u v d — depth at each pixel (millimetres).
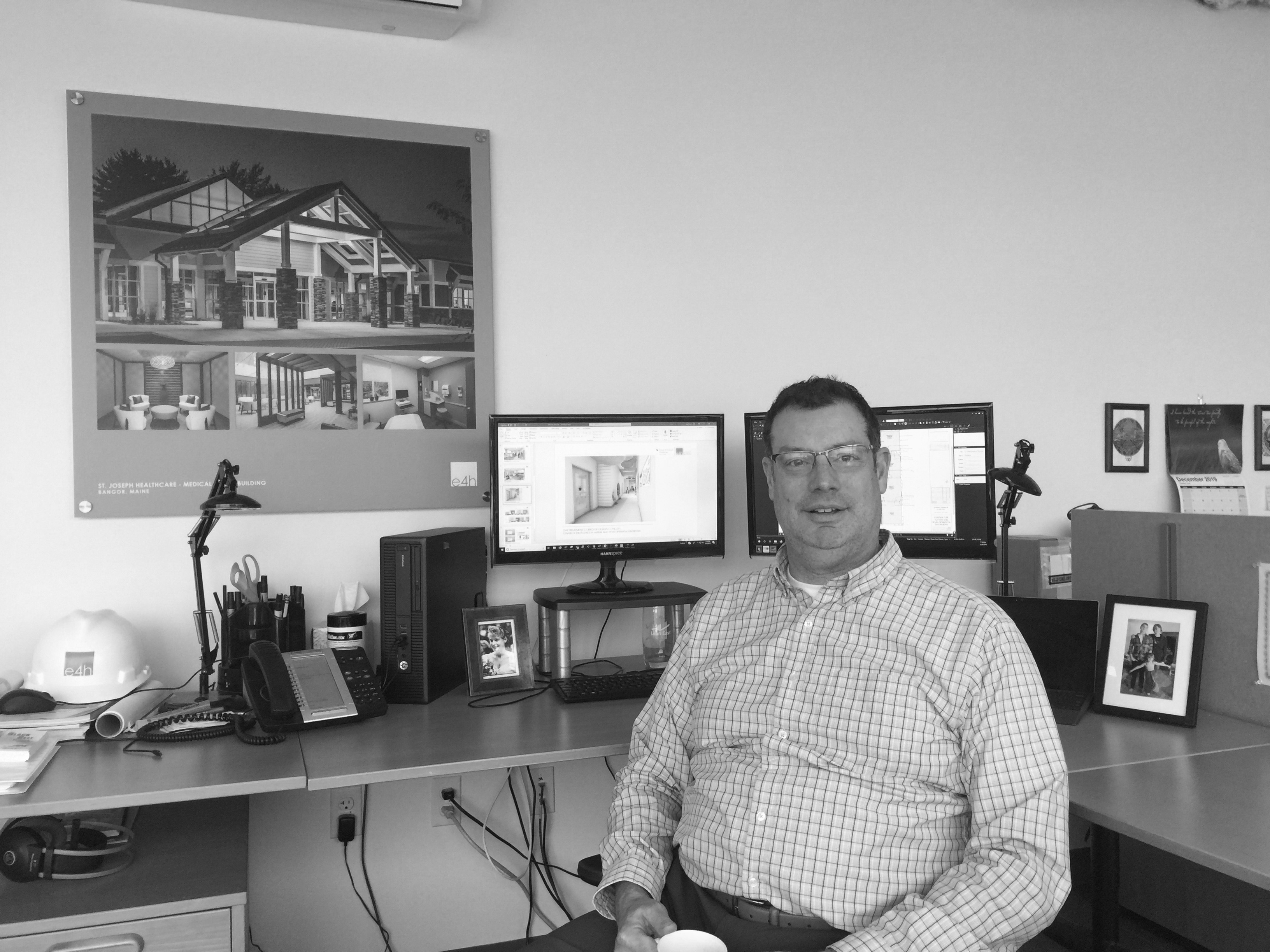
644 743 1659
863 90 2732
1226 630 1910
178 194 2170
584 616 2482
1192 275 3113
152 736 1750
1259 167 3178
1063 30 2961
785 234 2648
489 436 2207
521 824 2418
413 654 2023
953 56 2830
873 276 2732
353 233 2295
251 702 1792
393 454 2322
